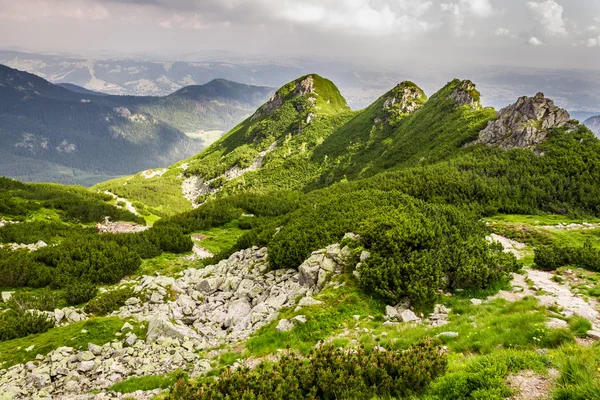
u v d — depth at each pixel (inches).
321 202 1535.4
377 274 713.6
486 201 2020.2
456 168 2546.8
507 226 1576.0
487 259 810.2
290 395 383.6
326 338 579.8
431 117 5187.0
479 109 4446.4
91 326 681.6
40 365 564.7
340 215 1179.3
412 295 671.1
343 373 402.0
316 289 788.0
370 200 1326.3
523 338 432.8
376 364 406.6
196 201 7701.8
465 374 352.2
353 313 650.8
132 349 614.2
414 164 3634.4
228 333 727.1
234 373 431.2
